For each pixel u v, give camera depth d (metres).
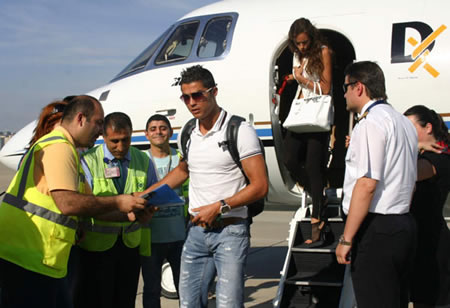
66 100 3.91
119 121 4.01
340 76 6.47
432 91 5.49
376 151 3.25
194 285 3.66
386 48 5.65
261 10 6.36
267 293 6.37
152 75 6.79
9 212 3.15
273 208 7.02
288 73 6.41
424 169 4.09
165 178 3.98
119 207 3.36
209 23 6.61
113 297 4.21
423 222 4.18
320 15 5.98
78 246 4.01
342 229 4.95
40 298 3.14
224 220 3.50
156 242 4.72
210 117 3.54
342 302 4.22
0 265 3.15
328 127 4.71
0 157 7.44
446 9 5.64
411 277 4.27
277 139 5.96
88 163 4.12
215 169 3.52
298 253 4.75
